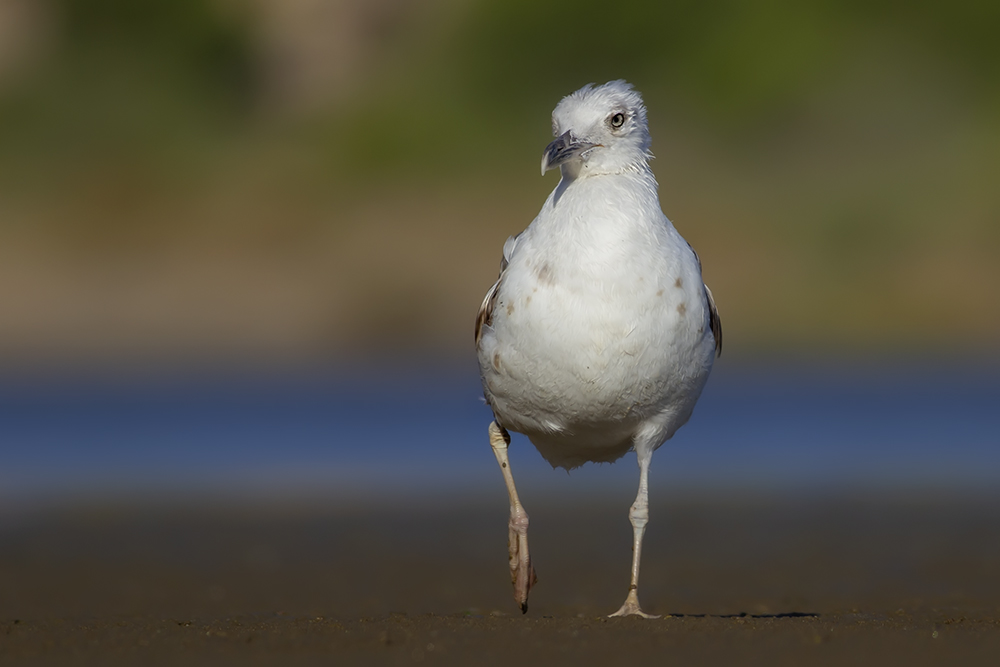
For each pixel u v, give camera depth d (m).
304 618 7.03
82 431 15.75
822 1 33.16
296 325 25.38
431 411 16.88
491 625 6.09
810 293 25.39
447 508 12.10
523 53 34.03
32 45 33.16
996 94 30.56
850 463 14.02
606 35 33.88
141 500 12.38
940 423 16.03
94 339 24.66
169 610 7.61
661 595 8.30
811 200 27.77
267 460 14.30
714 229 26.78
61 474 13.60
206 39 34.00
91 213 28.36
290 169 29.52
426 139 30.92
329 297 25.84
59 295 26.42
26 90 31.89
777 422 16.36
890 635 5.66
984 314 24.94
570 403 6.54
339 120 31.91
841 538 10.43
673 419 6.74
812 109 31.12
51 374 20.44
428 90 32.81
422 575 9.15
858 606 7.60
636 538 6.73
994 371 19.86
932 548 9.93
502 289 6.57
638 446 6.79
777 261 26.03
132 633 5.92
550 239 6.45
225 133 31.97
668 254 6.45
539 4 34.28
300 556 9.89
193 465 14.05
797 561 9.53
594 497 12.73
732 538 10.55
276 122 32.62
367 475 13.59
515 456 14.72
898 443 14.98
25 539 10.62
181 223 27.92
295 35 34.09
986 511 11.51
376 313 25.38
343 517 11.61
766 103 31.41
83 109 31.75
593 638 5.60
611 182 6.56
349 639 5.65
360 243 26.97
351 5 34.44
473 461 14.33
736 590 8.44
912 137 30.23
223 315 25.92
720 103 31.84
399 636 5.70
